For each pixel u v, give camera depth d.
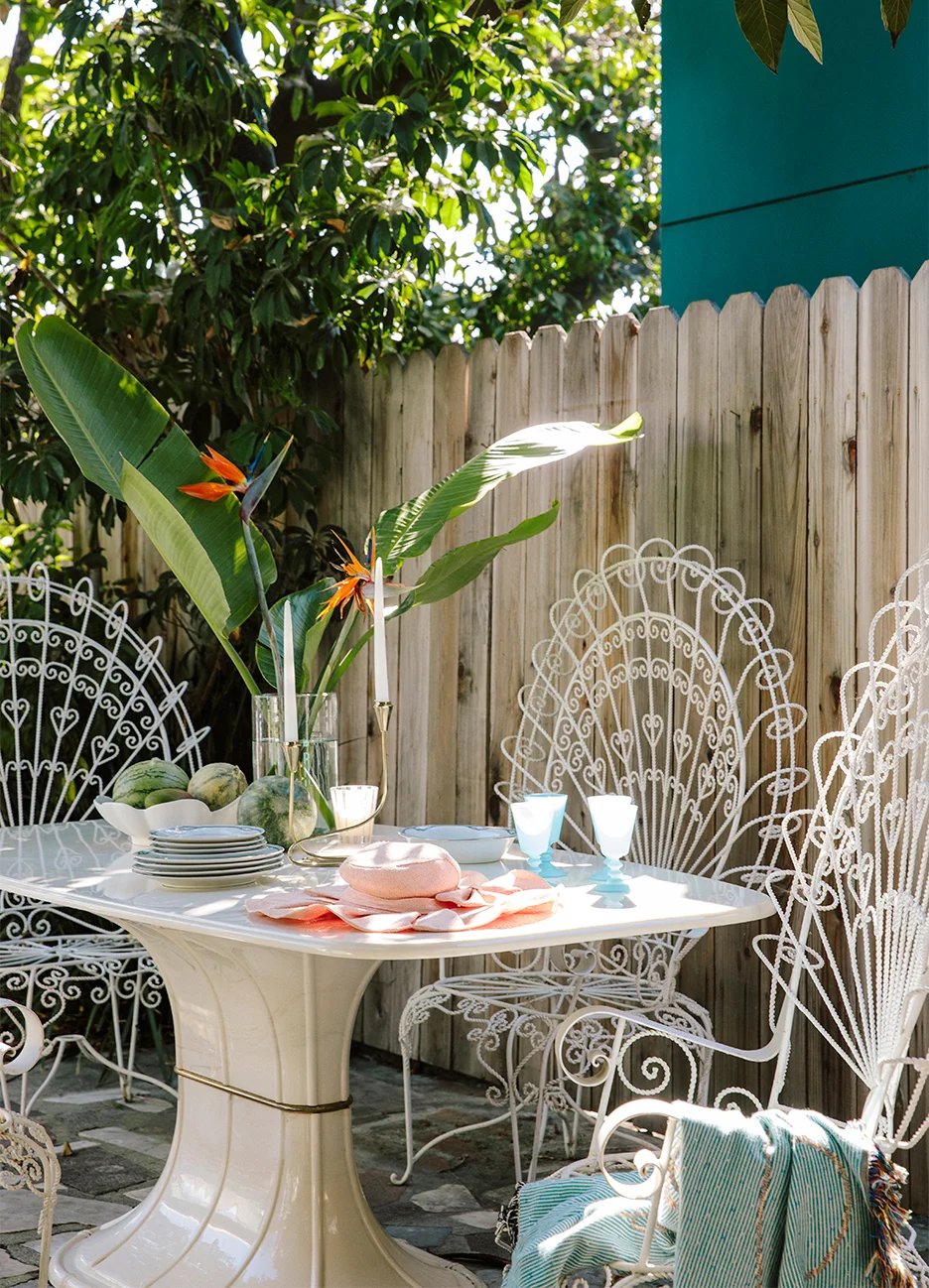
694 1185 1.68
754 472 3.29
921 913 2.08
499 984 3.05
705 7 3.97
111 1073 4.03
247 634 4.50
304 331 4.29
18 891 2.41
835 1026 3.08
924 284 2.95
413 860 2.10
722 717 3.21
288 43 5.14
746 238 3.88
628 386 3.58
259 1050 2.53
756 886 3.25
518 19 4.70
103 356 3.59
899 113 3.54
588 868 2.62
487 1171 3.23
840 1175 1.69
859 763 2.40
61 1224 2.88
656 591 3.50
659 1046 3.47
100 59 4.20
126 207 4.49
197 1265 2.50
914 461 2.96
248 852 2.36
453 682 4.02
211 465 2.86
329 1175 2.50
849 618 3.09
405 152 4.04
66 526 5.09
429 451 4.14
